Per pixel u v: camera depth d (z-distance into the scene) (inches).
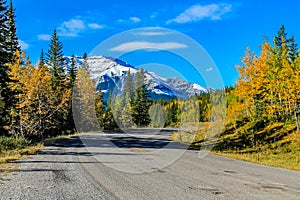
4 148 711.7
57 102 1444.4
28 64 1154.7
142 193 269.7
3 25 1007.6
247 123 1428.4
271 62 1400.1
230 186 312.7
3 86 980.6
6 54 998.4
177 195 265.3
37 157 556.1
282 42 1758.1
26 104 1153.4
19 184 302.0
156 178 352.5
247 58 1407.5
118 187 293.7
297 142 996.6
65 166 438.3
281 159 753.6
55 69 1910.7
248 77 1411.2
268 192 285.6
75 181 321.1
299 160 712.4
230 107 1502.2
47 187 288.4
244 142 1133.1
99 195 258.1
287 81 1224.8
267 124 1363.2
